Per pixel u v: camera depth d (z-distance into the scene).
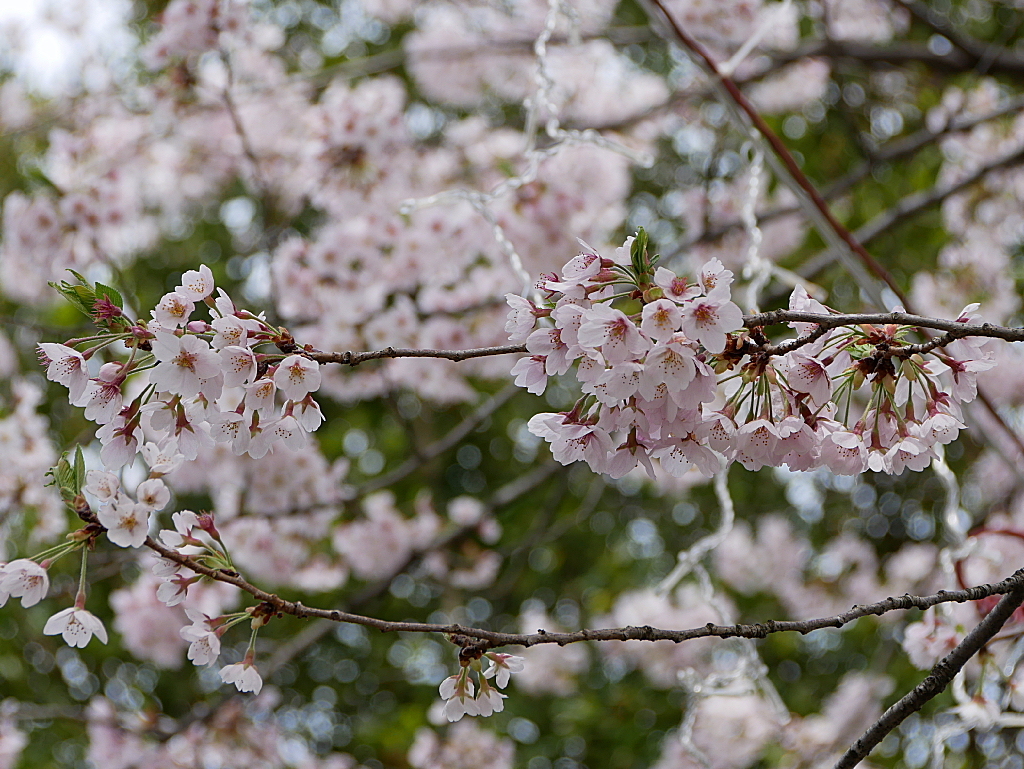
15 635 5.40
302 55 6.74
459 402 5.84
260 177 4.51
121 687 5.74
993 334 1.43
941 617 2.24
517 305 1.49
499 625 6.43
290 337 1.50
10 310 5.82
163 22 4.22
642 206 6.52
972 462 5.52
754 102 6.01
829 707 4.67
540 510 6.56
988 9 6.06
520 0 5.88
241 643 5.60
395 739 5.62
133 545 1.47
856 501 6.25
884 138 6.18
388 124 4.42
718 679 2.72
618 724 5.76
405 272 4.52
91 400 1.53
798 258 5.77
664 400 1.42
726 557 5.91
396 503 6.50
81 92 5.59
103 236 4.31
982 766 3.97
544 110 4.89
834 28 5.80
